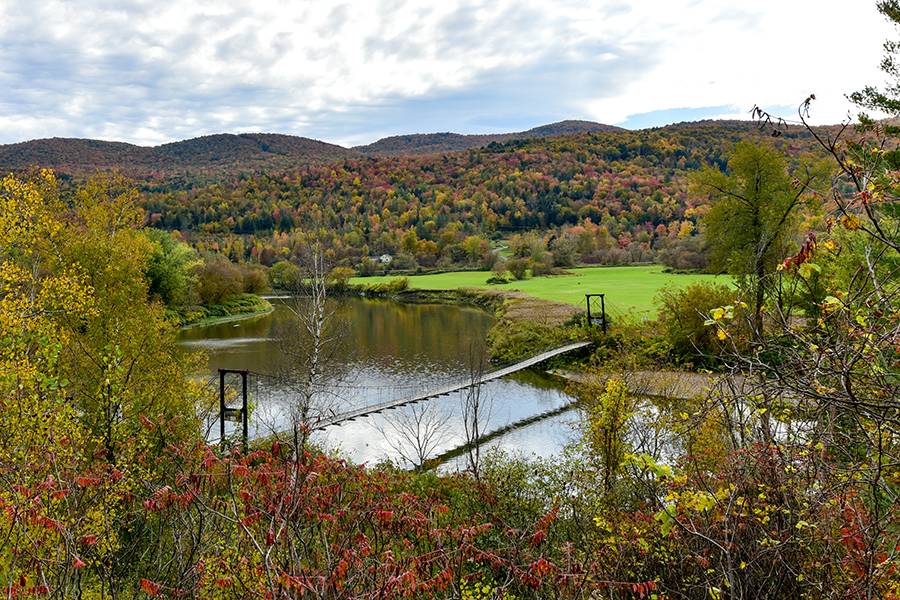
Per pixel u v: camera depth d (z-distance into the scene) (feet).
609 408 53.01
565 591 18.63
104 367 46.09
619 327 144.77
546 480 50.98
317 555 17.52
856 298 13.67
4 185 41.70
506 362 136.15
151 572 20.34
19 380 29.17
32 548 19.20
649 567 19.99
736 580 15.46
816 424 14.79
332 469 21.27
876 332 13.19
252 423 73.26
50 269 59.16
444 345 157.69
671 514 15.55
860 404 11.89
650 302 191.11
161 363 56.29
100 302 54.75
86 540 17.92
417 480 48.26
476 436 55.67
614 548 21.26
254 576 17.08
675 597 18.74
